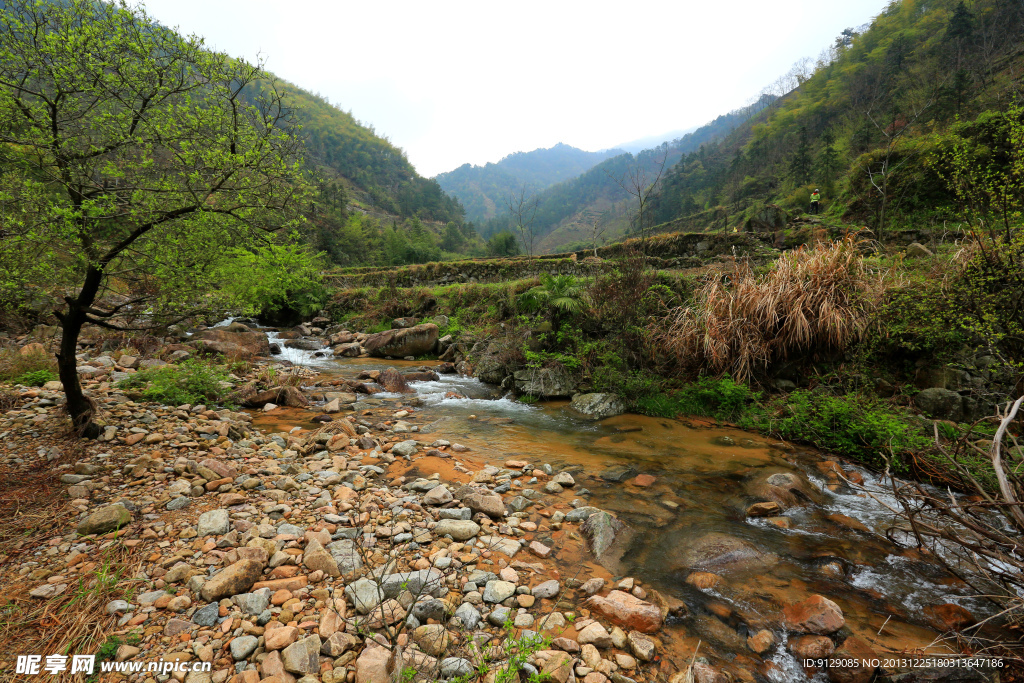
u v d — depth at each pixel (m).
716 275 8.07
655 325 8.18
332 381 9.00
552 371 8.29
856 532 3.48
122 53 3.35
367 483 4.07
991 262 5.22
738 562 3.04
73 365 4.26
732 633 2.40
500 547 3.09
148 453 4.16
